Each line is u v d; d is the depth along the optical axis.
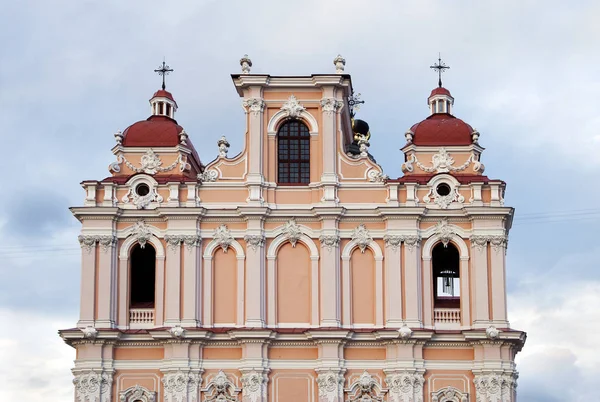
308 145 71.62
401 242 69.19
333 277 68.62
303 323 68.81
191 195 70.06
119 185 70.25
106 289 68.56
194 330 67.50
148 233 69.62
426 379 67.50
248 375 67.25
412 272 68.62
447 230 69.44
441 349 67.81
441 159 71.06
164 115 75.00
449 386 67.31
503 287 68.44
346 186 70.25
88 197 69.88
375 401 67.31
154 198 70.12
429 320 68.38
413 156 71.44
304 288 69.25
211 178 70.56
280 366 67.81
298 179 71.12
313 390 67.56
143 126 72.75
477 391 66.94
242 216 69.62
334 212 69.19
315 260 69.38
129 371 67.81
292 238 69.50
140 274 71.19
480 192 69.69
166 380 67.38
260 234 69.38
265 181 70.56
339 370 67.31
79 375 67.44
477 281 68.50
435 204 69.75
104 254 69.06
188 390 67.25
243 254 69.50
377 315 68.50
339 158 70.88
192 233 69.31
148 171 71.19
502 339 67.00
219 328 68.38
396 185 69.81
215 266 69.56
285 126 71.88
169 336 67.38
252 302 68.44
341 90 71.69
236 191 70.44
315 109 71.75
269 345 67.94
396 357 67.44
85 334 67.25
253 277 68.75
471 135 71.88
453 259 71.69
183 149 72.06
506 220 69.25
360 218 69.75
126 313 68.81
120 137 72.12
